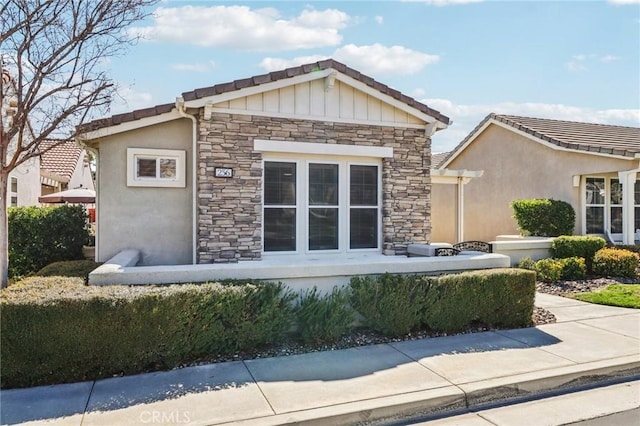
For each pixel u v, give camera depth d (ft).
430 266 25.35
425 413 15.42
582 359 19.58
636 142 53.83
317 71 29.43
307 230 30.25
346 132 30.81
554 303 30.94
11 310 16.43
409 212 32.60
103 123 26.96
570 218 48.03
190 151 29.73
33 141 23.80
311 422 14.05
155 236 29.17
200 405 14.93
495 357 19.85
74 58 24.58
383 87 31.09
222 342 19.53
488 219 62.08
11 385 16.58
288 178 29.91
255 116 28.50
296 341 21.66
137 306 17.72
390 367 18.53
